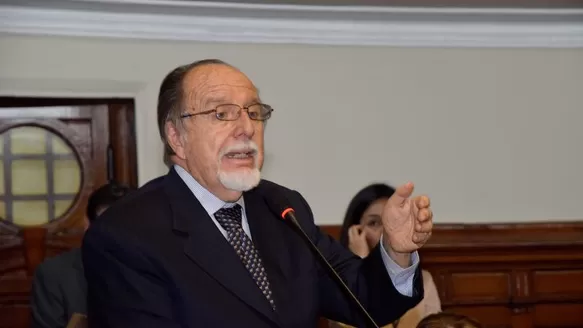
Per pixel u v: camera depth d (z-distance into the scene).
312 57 4.99
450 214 5.10
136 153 4.87
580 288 5.06
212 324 1.88
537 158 5.20
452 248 4.93
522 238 5.03
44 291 3.68
